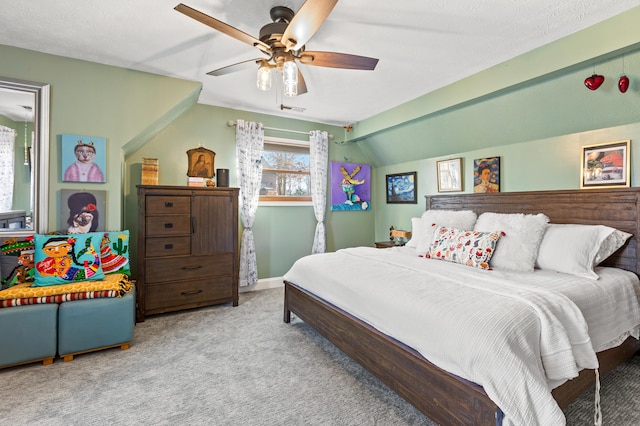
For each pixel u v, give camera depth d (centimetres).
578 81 246
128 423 164
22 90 252
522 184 321
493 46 243
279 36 178
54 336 225
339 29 217
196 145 386
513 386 124
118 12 202
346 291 221
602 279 204
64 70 266
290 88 190
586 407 175
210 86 331
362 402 183
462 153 380
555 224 260
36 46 249
